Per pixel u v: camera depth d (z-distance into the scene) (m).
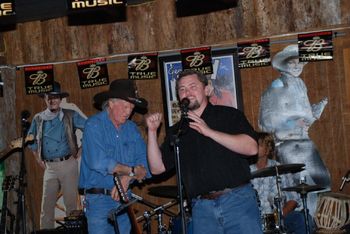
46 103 6.87
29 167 6.89
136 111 6.52
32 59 6.96
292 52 6.10
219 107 3.71
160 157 3.83
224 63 6.25
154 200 6.47
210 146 3.63
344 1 5.99
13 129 6.92
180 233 5.43
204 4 6.38
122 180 4.53
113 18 6.69
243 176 3.64
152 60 6.47
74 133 6.78
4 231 5.66
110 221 4.59
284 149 6.12
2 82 6.86
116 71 6.64
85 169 4.64
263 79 6.19
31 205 6.41
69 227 6.14
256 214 3.69
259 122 6.20
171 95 6.43
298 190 5.63
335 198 5.70
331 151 6.02
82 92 6.76
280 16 6.18
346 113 5.96
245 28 6.28
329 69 6.01
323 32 5.98
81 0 4.11
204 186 3.64
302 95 6.08
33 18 6.71
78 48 6.82
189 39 6.45
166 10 6.52
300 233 5.79
